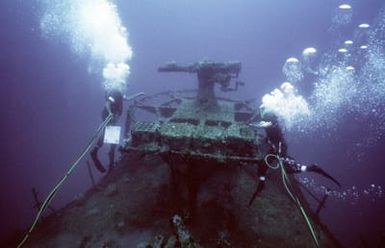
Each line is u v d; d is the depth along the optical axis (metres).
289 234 5.85
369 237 9.58
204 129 5.71
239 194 6.89
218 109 8.16
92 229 6.01
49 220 6.30
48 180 15.73
